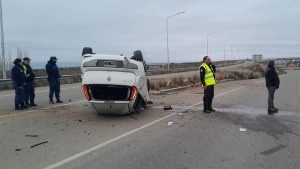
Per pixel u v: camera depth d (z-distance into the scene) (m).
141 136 8.59
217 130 9.38
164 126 9.89
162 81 24.42
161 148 7.45
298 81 37.34
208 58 12.44
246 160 6.58
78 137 8.41
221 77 35.28
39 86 26.81
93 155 6.88
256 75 41.84
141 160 6.56
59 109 12.98
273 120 11.02
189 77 30.81
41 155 6.86
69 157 6.72
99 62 10.78
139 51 12.27
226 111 12.88
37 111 12.44
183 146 7.63
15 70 12.63
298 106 14.72
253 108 13.80
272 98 12.95
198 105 14.47
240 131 9.27
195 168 6.09
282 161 6.54
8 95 18.75
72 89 23.39
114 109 10.98
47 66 14.65
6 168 6.05
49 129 9.32
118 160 6.55
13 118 10.95
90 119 10.88
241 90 22.58
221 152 7.14
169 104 14.73
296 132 9.22
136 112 12.12
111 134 8.77
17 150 7.21
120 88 10.88
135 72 11.02
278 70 73.94
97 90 10.91
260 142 8.04
